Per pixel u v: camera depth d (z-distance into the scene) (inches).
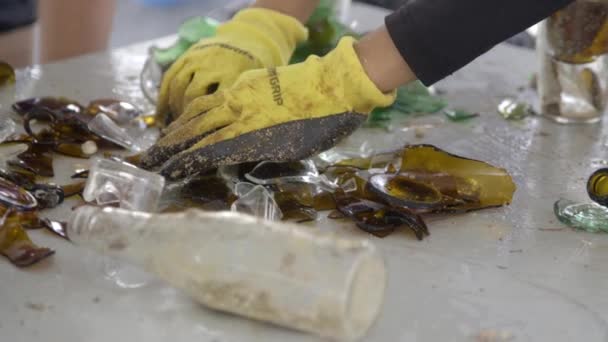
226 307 35.6
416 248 40.6
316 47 53.5
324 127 42.0
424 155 43.9
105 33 73.1
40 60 73.5
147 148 47.3
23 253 38.3
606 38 50.3
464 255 40.3
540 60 52.5
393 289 38.1
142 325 35.9
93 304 36.7
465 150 49.0
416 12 41.1
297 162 44.2
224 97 42.7
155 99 52.1
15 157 44.1
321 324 34.0
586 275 39.5
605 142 50.4
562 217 42.6
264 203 40.6
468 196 42.9
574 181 46.3
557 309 37.6
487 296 38.1
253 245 34.9
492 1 40.2
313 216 42.0
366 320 34.3
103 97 53.0
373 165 45.3
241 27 48.6
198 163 42.4
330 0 54.2
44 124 47.9
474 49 40.8
